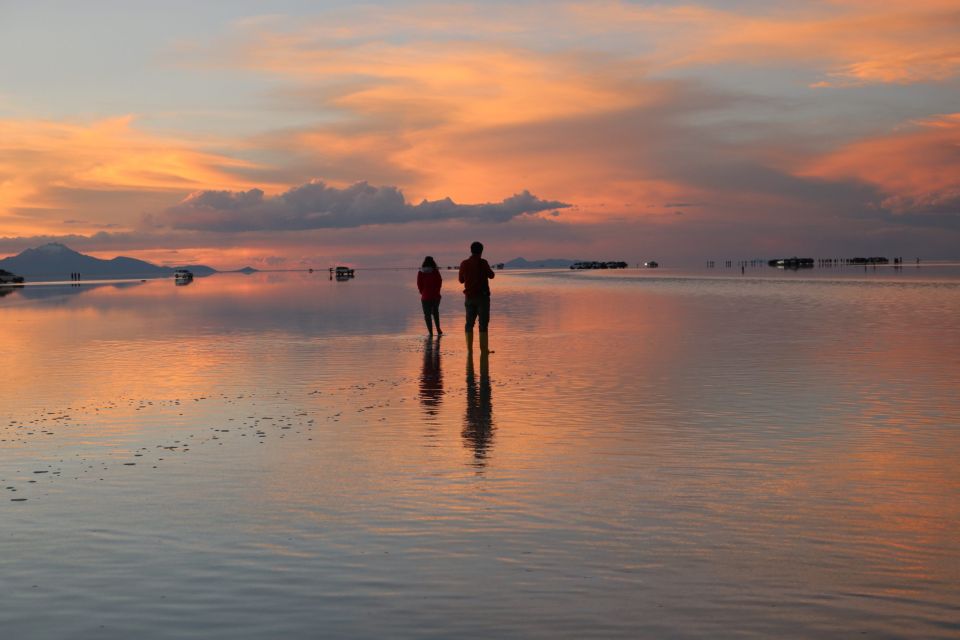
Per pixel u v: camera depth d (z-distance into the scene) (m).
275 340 23.56
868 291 52.41
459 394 13.53
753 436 9.97
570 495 7.51
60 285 105.94
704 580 5.49
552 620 4.91
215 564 5.90
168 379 15.72
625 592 5.31
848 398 12.50
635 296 49.75
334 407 12.41
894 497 7.36
